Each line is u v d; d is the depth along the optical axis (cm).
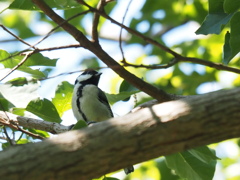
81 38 867
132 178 1581
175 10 2014
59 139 496
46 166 480
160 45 835
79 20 1967
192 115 499
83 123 739
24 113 1003
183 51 1866
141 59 1925
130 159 501
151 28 2033
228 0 744
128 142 496
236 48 751
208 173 909
